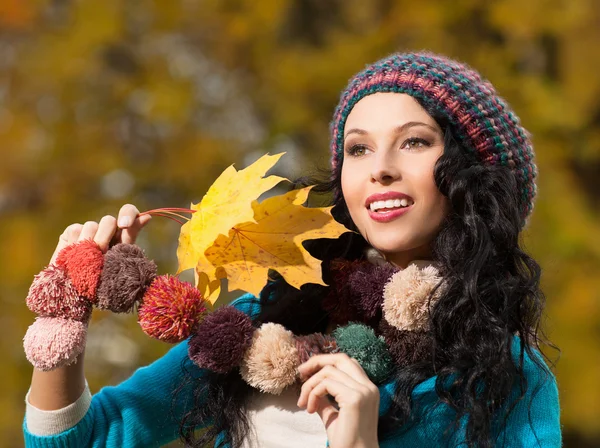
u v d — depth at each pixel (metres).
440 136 1.99
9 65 5.94
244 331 1.80
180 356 2.18
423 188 1.96
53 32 5.95
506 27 5.73
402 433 1.89
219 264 1.83
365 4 6.07
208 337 1.77
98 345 5.31
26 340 1.81
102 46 5.80
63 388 1.97
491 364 1.86
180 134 5.84
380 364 1.85
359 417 1.71
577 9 5.73
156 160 5.86
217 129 6.06
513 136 2.07
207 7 5.96
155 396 2.12
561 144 5.71
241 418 1.96
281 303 2.05
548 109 5.62
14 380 5.30
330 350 1.84
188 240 1.82
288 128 5.72
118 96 5.81
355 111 2.04
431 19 5.72
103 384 5.17
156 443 2.11
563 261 5.36
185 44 6.16
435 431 1.89
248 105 6.02
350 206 2.03
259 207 1.87
